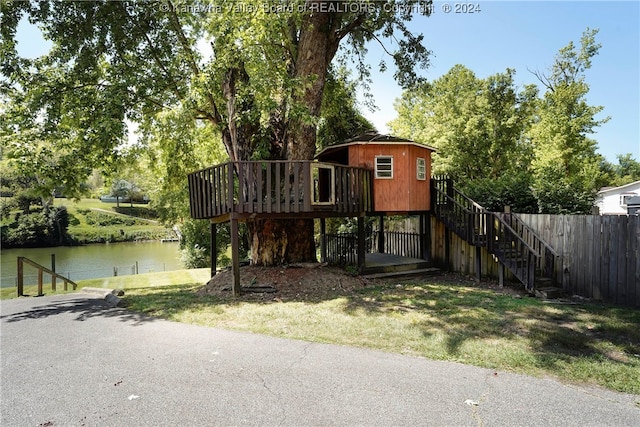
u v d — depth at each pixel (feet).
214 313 24.09
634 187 99.71
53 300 32.42
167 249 156.35
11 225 154.30
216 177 32.14
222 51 33.58
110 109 34.47
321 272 34.04
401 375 14.34
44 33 37.63
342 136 62.95
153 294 33.42
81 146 38.86
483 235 33.71
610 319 21.72
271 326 20.98
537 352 16.55
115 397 12.88
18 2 34.47
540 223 31.50
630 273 25.39
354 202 34.96
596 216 27.50
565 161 74.13
